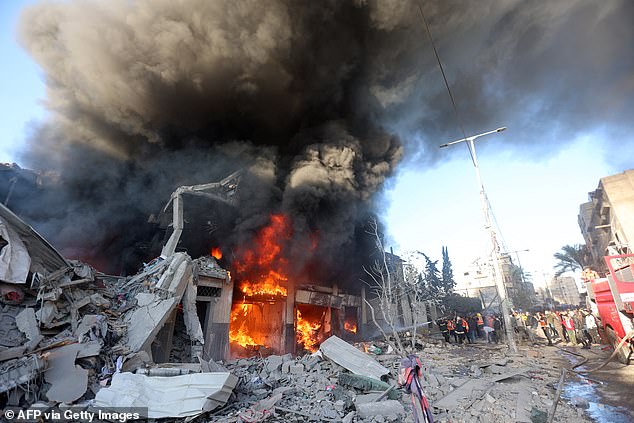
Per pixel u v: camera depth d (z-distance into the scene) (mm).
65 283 8539
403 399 6902
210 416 5754
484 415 5852
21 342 6625
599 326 12586
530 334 17359
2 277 7203
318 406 6406
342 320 22750
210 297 13648
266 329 19500
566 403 6453
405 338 16688
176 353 11391
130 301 10031
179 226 14492
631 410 5758
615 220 19312
